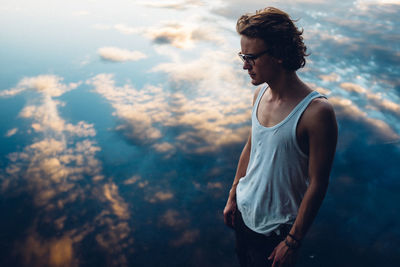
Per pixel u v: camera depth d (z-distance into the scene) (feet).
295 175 3.55
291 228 3.83
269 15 3.19
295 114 3.24
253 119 3.83
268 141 3.55
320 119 3.10
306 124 3.19
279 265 3.72
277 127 3.38
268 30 3.15
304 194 3.74
